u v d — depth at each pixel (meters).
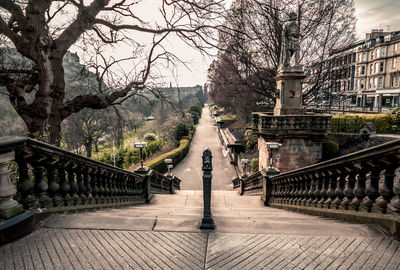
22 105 6.74
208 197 3.28
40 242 2.59
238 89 22.58
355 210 3.50
